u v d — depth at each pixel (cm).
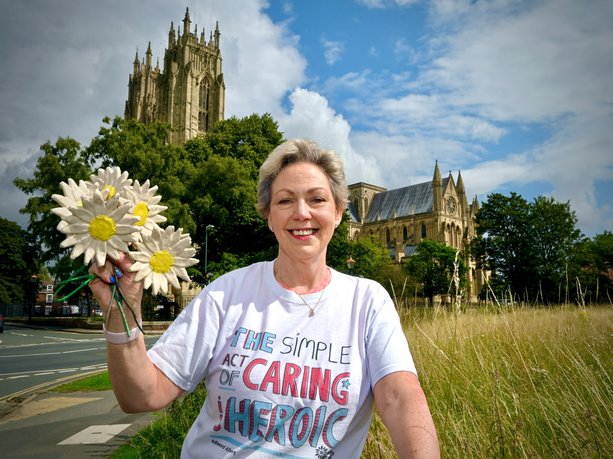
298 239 195
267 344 178
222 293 193
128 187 152
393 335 176
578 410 362
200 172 3841
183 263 151
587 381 414
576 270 3909
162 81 7762
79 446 627
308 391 169
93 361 1819
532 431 362
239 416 170
